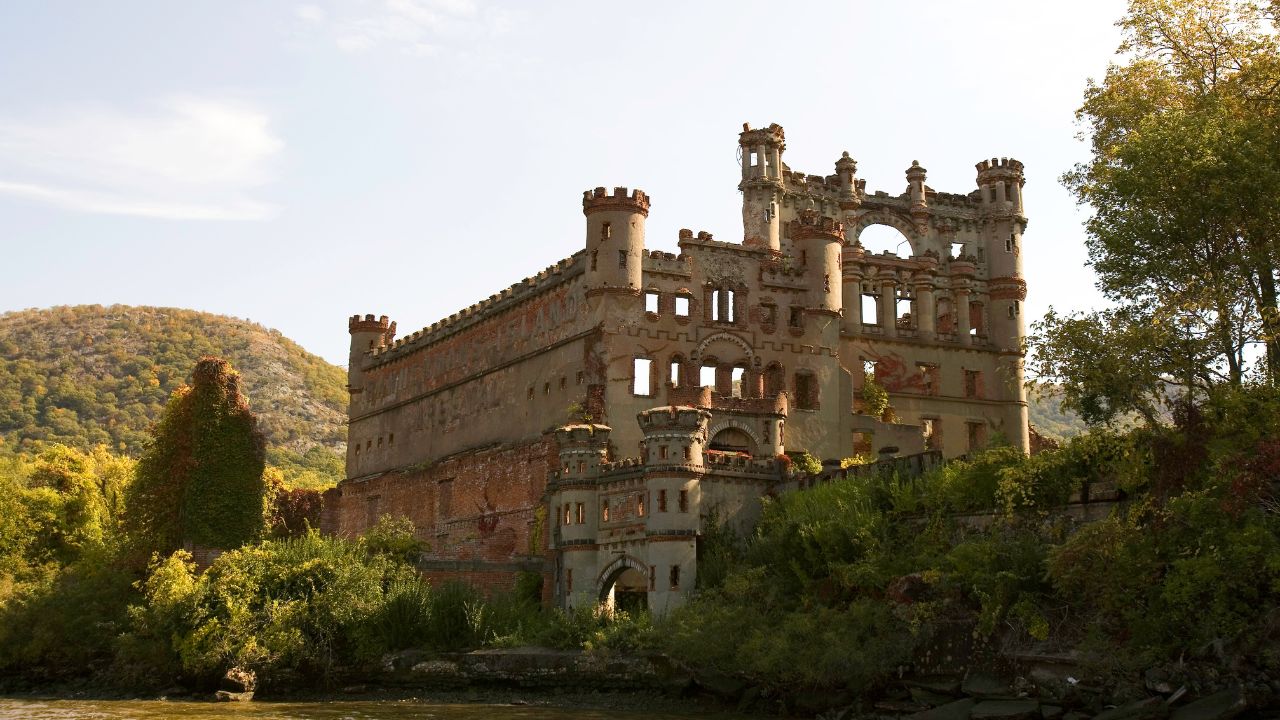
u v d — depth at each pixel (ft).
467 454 278.46
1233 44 187.83
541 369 264.93
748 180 280.92
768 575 184.65
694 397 239.91
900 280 291.38
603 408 241.96
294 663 194.08
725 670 167.43
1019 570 152.76
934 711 145.07
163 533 255.50
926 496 177.58
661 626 179.42
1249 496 132.26
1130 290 175.73
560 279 261.65
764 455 240.12
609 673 181.27
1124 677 134.31
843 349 278.67
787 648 160.97
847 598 172.35
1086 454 159.74
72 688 202.69
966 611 155.02
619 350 244.83
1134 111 194.80
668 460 200.23
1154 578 139.85
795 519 186.60
